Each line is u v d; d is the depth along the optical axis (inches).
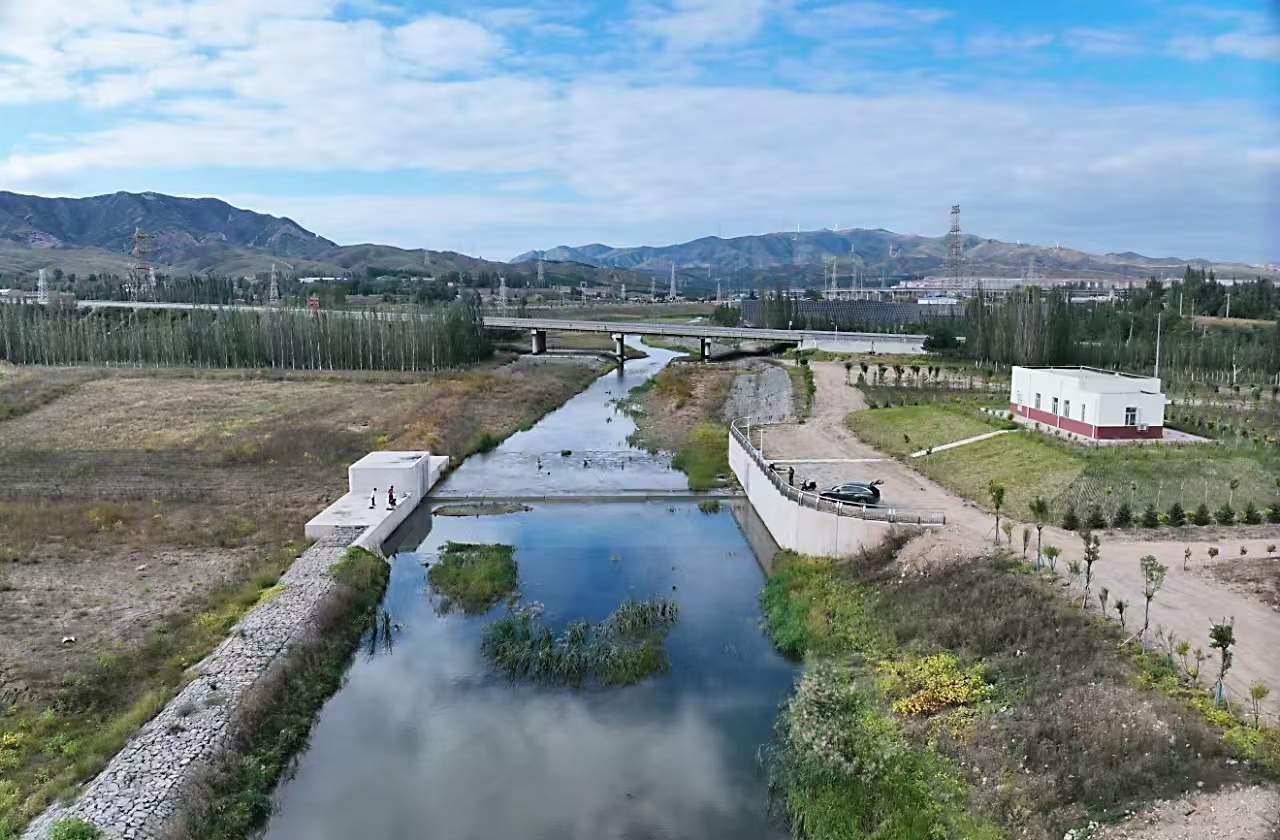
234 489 2439.7
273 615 1473.9
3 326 5570.9
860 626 1429.6
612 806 1027.3
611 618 1555.1
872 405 3161.9
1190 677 1022.4
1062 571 1387.8
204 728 1110.4
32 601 1555.1
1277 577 1322.6
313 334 5477.4
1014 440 2271.2
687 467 2819.9
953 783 964.0
